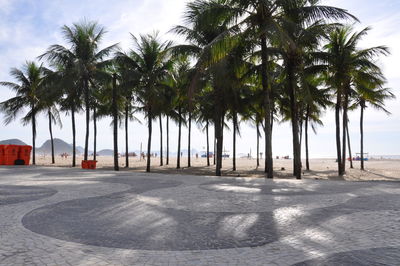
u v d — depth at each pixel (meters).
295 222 5.80
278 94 24.08
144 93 22.77
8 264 3.70
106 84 23.86
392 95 28.31
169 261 3.83
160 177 15.47
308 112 29.23
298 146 18.00
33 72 30.69
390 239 4.69
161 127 37.34
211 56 13.90
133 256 4.00
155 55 22.41
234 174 24.16
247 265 3.70
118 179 14.26
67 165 33.47
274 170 30.47
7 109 30.58
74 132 28.33
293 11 14.73
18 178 14.46
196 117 34.06
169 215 6.43
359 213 6.53
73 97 25.69
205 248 4.34
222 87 19.64
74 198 8.52
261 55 16.69
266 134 15.87
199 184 12.19
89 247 4.35
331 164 47.81
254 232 5.15
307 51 18.19
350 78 21.92
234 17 15.21
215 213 6.62
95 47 25.09
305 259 3.88
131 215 6.42
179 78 24.20
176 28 18.72
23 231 5.15
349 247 4.34
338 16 13.99
